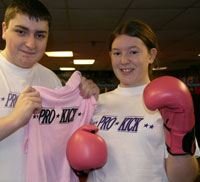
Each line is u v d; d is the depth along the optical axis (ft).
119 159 3.32
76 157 3.10
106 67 26.78
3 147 3.32
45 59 21.06
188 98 2.54
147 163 3.20
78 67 26.94
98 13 9.96
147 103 2.61
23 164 3.40
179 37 14.08
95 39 14.17
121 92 3.85
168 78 2.73
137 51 3.43
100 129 3.63
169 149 2.78
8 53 3.55
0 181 3.28
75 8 9.37
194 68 26.13
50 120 3.58
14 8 3.26
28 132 3.32
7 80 3.58
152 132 3.24
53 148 3.60
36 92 3.15
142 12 9.93
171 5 9.20
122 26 3.55
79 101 3.93
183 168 2.82
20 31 3.28
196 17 10.56
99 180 3.50
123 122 3.48
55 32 12.68
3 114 3.39
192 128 2.66
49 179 3.55
